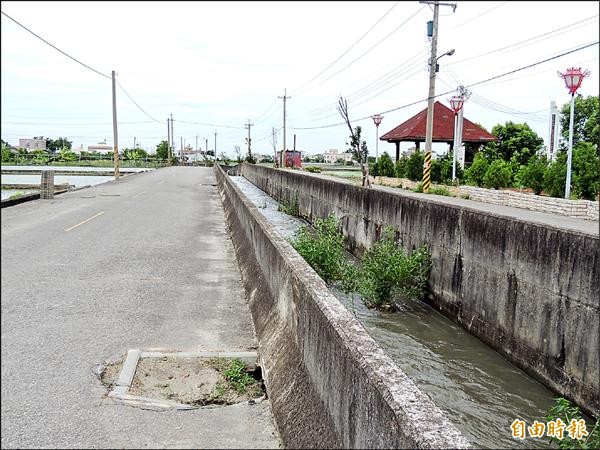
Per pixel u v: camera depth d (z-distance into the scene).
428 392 6.38
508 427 5.62
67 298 6.68
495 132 36.16
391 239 11.97
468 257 8.66
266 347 4.83
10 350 4.94
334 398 3.00
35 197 19.33
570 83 18.00
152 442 3.51
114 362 4.71
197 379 4.46
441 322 8.98
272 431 3.71
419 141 35.16
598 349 5.80
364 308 9.47
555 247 6.59
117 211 15.88
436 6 22.64
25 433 3.54
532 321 6.97
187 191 24.05
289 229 18.72
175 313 6.19
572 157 19.56
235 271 8.45
